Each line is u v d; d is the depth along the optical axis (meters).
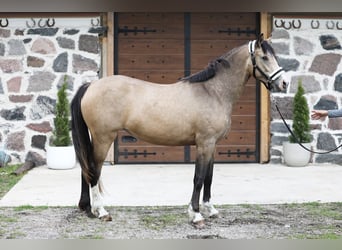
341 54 9.03
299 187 7.38
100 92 5.55
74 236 5.26
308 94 9.05
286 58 9.00
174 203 6.52
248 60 5.64
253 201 6.63
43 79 8.80
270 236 5.30
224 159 9.23
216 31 9.15
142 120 5.54
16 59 8.78
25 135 8.84
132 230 5.47
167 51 9.13
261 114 9.11
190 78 5.71
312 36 9.01
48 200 6.65
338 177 8.02
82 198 5.93
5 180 7.78
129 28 9.07
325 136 9.06
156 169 8.67
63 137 8.56
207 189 5.91
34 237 5.23
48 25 8.77
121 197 6.81
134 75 9.12
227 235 5.33
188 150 9.20
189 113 5.54
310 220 5.85
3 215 5.99
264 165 9.01
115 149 9.12
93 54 8.81
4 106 8.80
